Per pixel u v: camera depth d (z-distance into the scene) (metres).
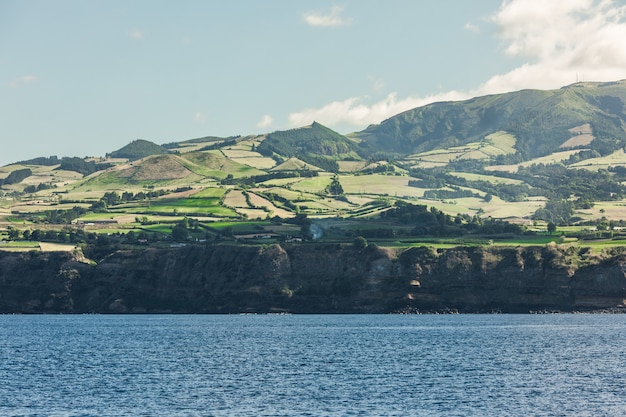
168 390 109.62
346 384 114.06
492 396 104.19
